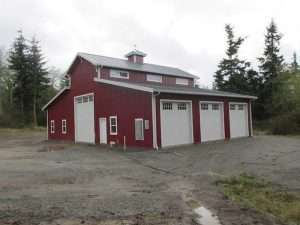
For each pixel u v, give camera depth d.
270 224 4.57
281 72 36.34
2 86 44.25
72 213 4.97
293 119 26.80
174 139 17.36
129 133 17.73
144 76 24.45
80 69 22.34
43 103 45.31
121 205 5.49
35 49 43.88
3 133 34.09
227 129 21.34
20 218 4.70
